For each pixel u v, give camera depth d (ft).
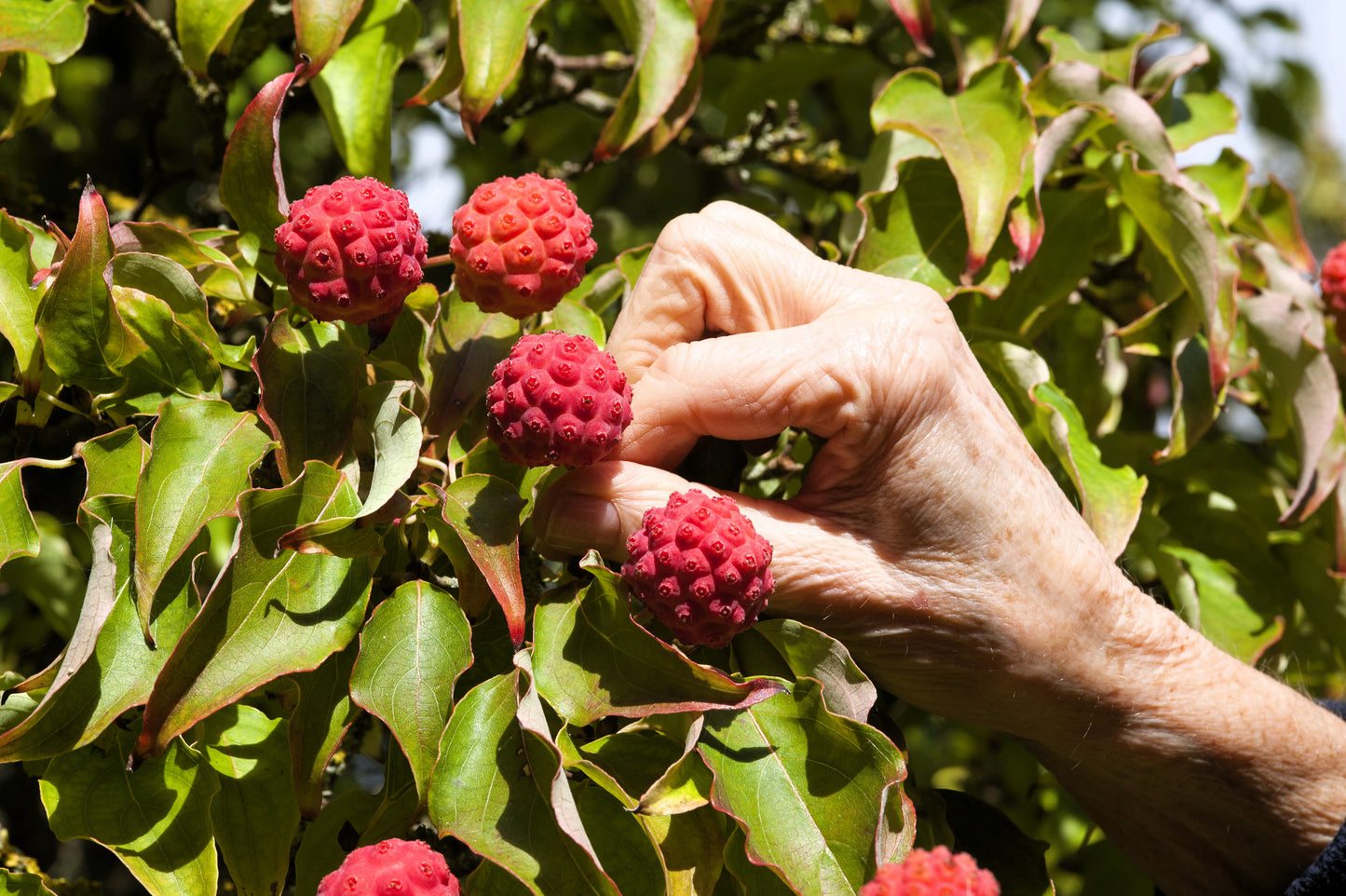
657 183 3.01
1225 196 2.06
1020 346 1.84
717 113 3.10
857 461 1.55
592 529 1.52
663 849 1.49
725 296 1.61
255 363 1.49
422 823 1.70
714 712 1.51
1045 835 2.15
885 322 1.54
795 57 2.44
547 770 1.44
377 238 1.44
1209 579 2.00
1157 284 1.97
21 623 2.11
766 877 1.47
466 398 1.61
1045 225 1.95
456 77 1.77
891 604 1.57
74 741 1.42
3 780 2.28
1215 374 1.86
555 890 1.41
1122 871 1.94
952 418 1.54
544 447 1.45
